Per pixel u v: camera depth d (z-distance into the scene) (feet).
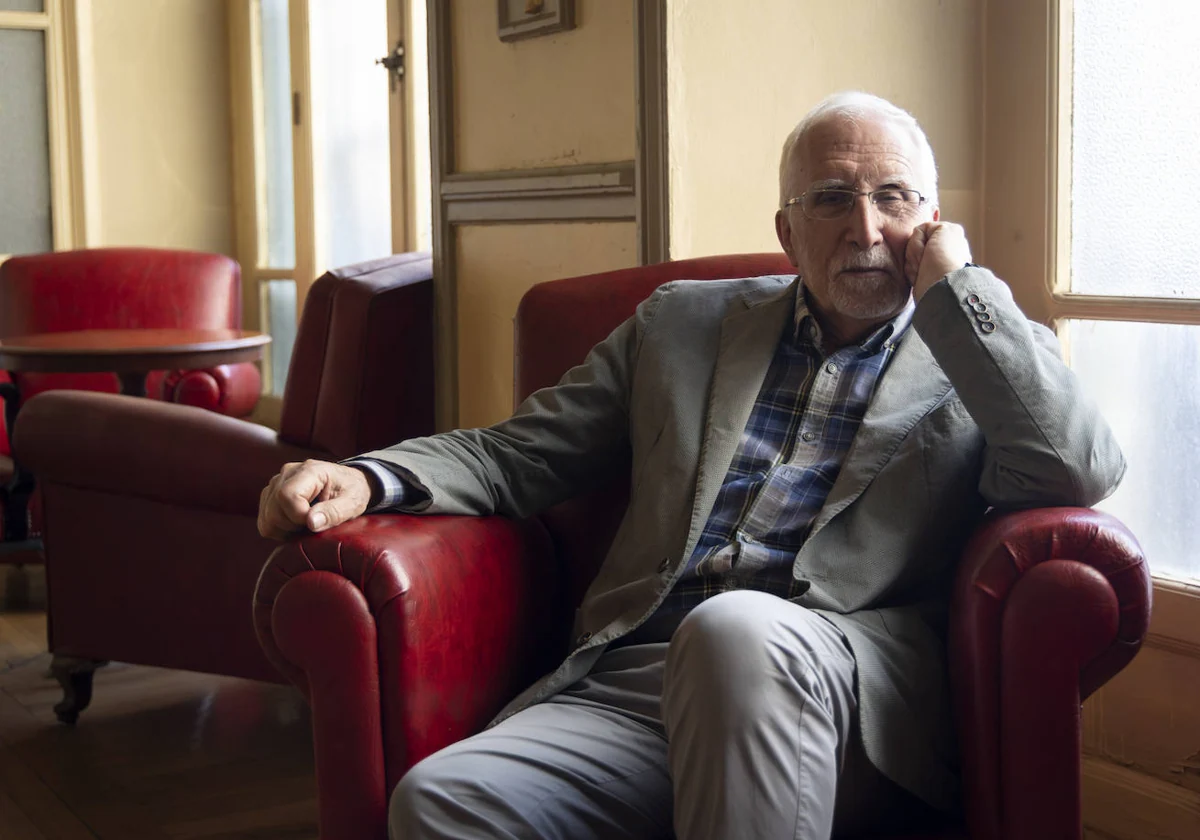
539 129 8.21
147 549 8.21
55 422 8.14
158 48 16.76
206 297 14.02
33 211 16.21
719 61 7.06
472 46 8.78
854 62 7.41
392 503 5.14
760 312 5.53
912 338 5.17
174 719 8.93
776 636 4.07
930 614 4.83
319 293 7.93
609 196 7.53
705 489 5.15
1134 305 6.86
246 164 17.03
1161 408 6.88
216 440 7.84
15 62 15.96
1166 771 6.82
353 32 14.10
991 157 7.63
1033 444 4.46
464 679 4.85
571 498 5.87
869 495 4.88
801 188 5.25
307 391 7.91
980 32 7.61
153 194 16.88
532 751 4.45
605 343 5.89
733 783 3.92
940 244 4.95
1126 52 6.88
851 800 4.34
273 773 7.95
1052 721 3.97
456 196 8.89
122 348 10.24
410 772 4.37
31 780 7.82
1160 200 6.77
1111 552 3.98
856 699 4.35
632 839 4.47
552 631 5.74
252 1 16.58
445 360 9.05
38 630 11.09
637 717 4.68
